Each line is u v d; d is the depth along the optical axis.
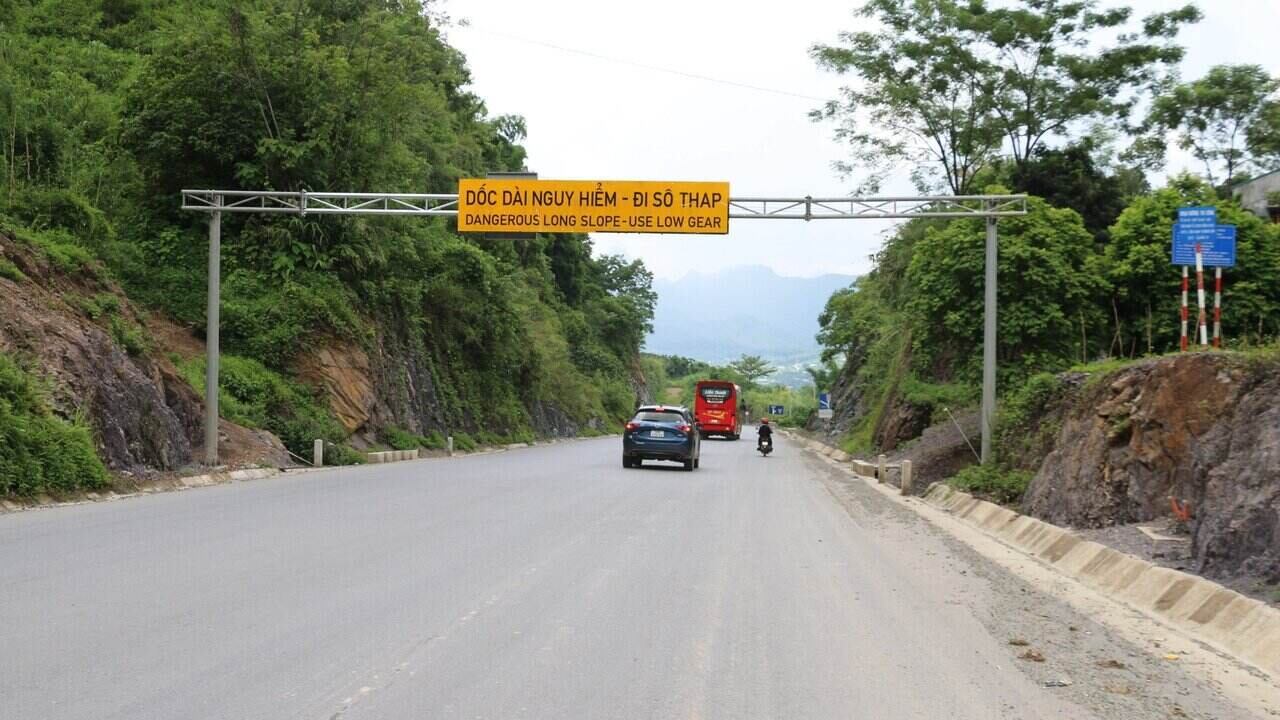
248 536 12.66
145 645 7.18
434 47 49.81
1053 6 36.41
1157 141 38.78
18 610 8.20
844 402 61.06
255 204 31.77
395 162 35.44
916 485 25.00
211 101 31.61
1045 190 35.94
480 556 11.55
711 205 22.81
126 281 29.25
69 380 18.36
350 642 7.45
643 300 114.62
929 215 23.17
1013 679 7.02
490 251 56.12
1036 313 24.11
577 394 75.62
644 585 10.09
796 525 15.91
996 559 13.28
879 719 5.96
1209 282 23.03
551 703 6.09
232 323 29.83
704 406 69.19
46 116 28.95
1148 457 13.94
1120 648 8.16
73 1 40.59
